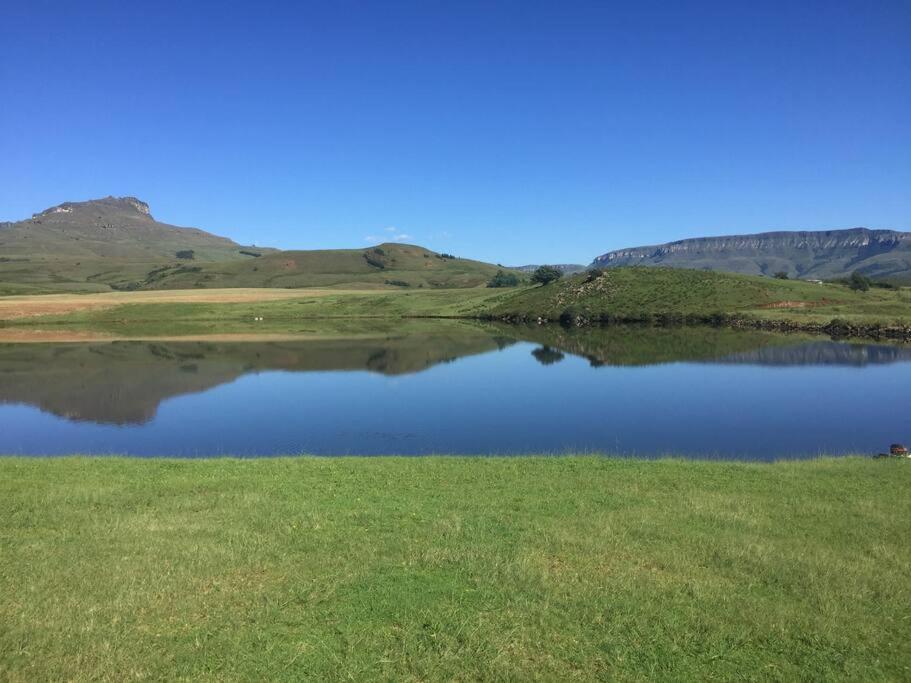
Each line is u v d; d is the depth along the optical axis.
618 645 7.41
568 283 115.19
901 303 88.25
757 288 100.38
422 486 13.82
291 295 138.50
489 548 9.98
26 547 9.91
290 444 25.89
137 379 43.41
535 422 30.00
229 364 50.97
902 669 7.12
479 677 6.82
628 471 15.35
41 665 6.83
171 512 11.81
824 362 50.91
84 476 14.66
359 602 8.25
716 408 33.28
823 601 8.47
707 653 7.33
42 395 37.47
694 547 10.19
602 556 9.80
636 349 61.12
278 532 10.67
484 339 72.19
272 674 6.77
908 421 30.11
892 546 10.36
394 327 90.69
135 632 7.51
